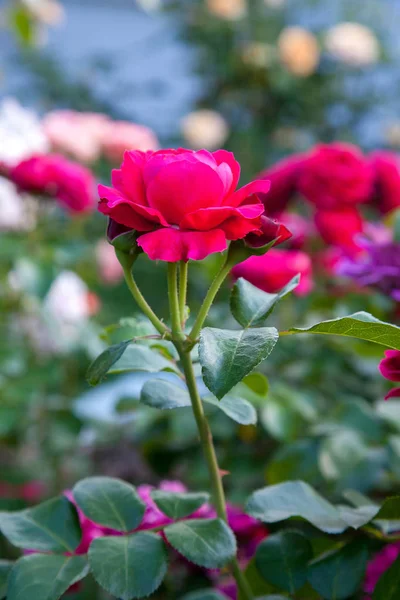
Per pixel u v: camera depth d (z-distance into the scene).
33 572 0.58
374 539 0.65
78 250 1.31
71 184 1.21
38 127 1.38
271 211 1.06
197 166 0.54
